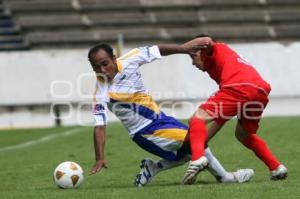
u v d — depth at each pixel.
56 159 40.38
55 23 89.56
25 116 70.31
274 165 27.00
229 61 26.41
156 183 28.19
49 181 30.80
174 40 90.56
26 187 28.89
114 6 92.62
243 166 33.81
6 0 91.62
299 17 94.81
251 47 71.38
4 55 70.12
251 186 24.61
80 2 92.31
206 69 27.11
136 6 92.94
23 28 88.69
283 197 22.12
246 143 27.34
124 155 40.44
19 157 42.56
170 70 70.06
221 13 94.00
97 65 25.78
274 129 52.91
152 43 89.62
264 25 94.00
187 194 23.00
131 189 24.95
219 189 23.95
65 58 69.69
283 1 95.94
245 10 94.81
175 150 26.50
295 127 53.91
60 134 56.69
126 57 26.27
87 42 88.56
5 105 70.19
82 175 26.83
